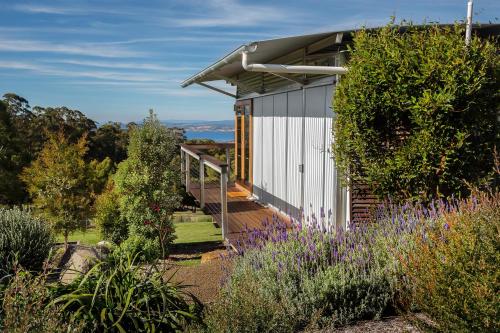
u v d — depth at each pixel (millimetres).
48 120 37656
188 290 5641
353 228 5168
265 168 11016
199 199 12148
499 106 5871
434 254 3162
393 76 5984
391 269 4133
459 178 5848
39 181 12531
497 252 2881
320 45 6941
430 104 5645
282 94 9703
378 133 6145
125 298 3662
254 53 7375
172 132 10344
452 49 5707
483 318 2723
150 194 9539
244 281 4039
